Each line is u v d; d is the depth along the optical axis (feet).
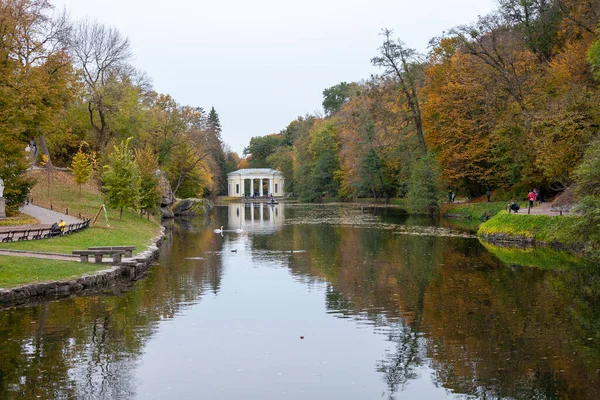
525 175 156.76
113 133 206.49
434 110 189.16
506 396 36.76
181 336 50.19
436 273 81.25
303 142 380.58
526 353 44.98
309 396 37.11
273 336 50.34
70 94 149.79
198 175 276.62
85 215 145.79
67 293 66.54
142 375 40.55
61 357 44.11
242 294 67.82
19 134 111.45
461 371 41.32
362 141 292.40
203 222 195.11
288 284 73.97
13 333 50.21
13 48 114.21
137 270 81.35
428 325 53.52
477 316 56.39
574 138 107.14
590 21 129.59
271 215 230.07
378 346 47.34
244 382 39.45
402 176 237.04
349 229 155.63
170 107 238.07
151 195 162.71
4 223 117.29
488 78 161.38
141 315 57.16
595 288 69.26
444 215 200.75
